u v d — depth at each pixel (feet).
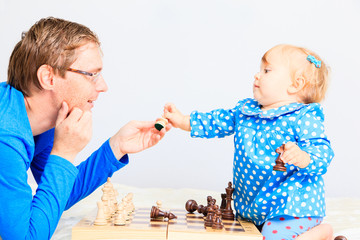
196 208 6.09
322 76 6.36
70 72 4.57
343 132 15.07
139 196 9.90
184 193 10.48
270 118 5.92
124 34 15.29
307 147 5.59
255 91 6.32
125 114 15.19
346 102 15.16
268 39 15.38
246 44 15.35
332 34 15.35
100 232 4.67
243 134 6.05
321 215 5.72
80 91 4.65
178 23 15.39
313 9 15.39
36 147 5.53
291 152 5.08
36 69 4.50
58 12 15.11
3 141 4.13
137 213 5.95
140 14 15.35
